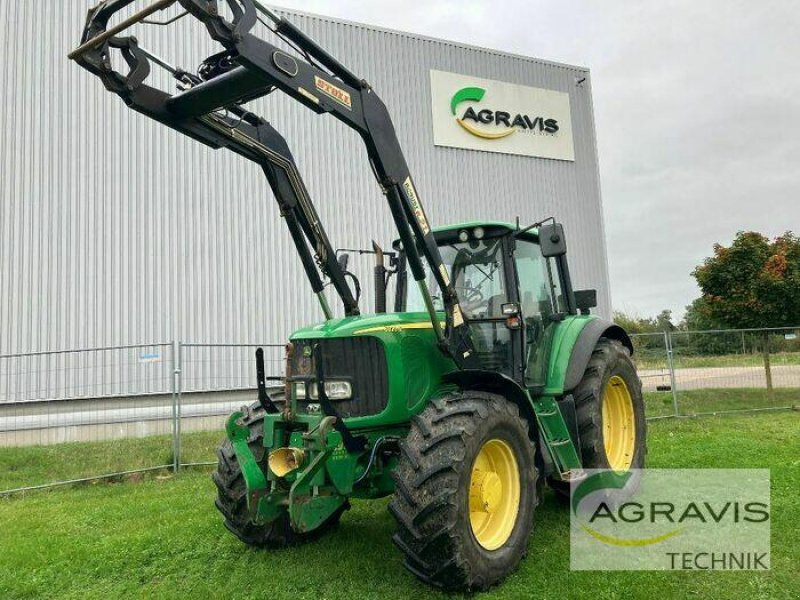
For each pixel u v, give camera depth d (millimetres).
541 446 4121
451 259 4801
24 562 4246
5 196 11070
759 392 10680
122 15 11594
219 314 12000
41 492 6688
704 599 3213
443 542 3162
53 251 11195
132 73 3545
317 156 13164
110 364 11211
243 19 3104
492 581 3379
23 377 10844
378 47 14273
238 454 3740
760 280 10953
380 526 4648
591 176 16734
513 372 4375
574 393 4980
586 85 16969
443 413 3459
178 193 11961
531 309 4871
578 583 3439
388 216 13695
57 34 11594
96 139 11578
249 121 4219
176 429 7555
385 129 3811
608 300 16531
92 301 11281
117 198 11594
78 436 8547
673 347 10602
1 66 11258
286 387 3820
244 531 4094
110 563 4152
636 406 5590
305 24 13539
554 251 4387
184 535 4605
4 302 10898
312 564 3891
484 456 3654
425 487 3223
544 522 4562
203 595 3527
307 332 3947
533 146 15938
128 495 6297
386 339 3715
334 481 3473
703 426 8812
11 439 8469
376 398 3676
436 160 14688
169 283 11750
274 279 12469
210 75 3762
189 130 3834
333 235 13156
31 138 11281
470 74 15273
